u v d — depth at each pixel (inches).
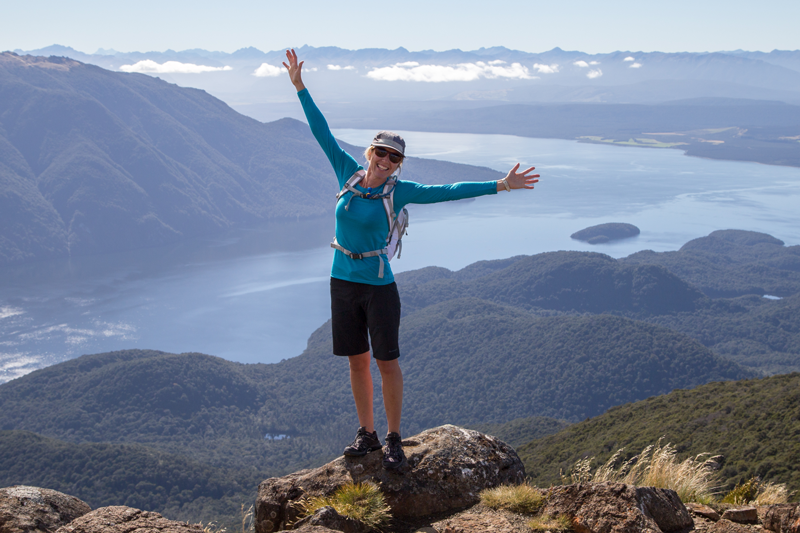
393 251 176.1
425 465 172.7
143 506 3873.0
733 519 155.6
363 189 172.9
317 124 188.1
